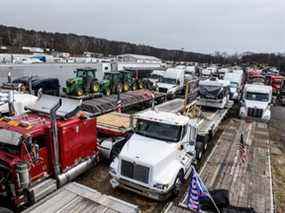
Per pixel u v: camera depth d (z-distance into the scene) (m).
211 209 7.51
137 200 8.45
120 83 26.28
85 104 16.86
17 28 123.00
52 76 28.69
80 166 9.25
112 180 8.71
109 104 18.11
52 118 7.77
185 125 9.25
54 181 8.12
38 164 7.71
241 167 10.97
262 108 19.78
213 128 14.48
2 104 12.87
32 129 7.50
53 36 128.25
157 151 8.34
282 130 18.66
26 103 13.01
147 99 23.06
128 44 142.25
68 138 8.48
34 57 43.97
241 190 8.98
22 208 7.40
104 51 126.94
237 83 27.12
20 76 25.00
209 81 20.17
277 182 10.07
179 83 29.70
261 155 12.53
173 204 7.99
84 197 6.41
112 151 10.65
